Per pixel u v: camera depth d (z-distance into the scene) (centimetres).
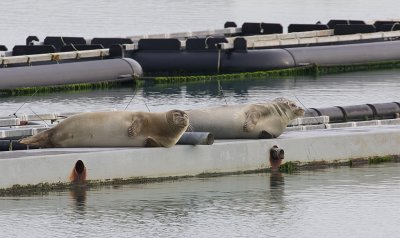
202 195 5884
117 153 6025
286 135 6656
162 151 6144
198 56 11131
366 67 11894
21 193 5806
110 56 10956
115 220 5388
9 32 15200
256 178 6281
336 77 11112
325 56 11575
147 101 9406
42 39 14175
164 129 6166
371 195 5934
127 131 6156
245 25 12975
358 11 18512
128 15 17562
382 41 12369
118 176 6034
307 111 7544
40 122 7050
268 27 12862
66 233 5169
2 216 5419
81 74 10262
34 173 5828
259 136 6525
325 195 5938
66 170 5903
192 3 19825
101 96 9744
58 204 5638
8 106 9088
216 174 6297
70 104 9219
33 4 19125
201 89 10231
